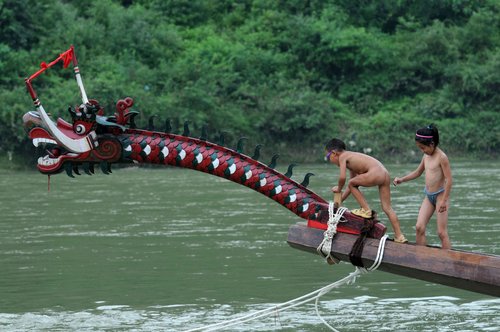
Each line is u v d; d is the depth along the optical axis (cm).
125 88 13162
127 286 4316
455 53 15388
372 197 8231
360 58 15275
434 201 3028
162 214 7088
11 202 8019
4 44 14000
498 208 7156
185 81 13888
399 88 15400
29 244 5597
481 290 2653
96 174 11519
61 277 4538
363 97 15062
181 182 10188
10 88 13262
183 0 16512
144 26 15088
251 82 14775
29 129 3017
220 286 4294
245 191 9031
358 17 16625
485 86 14875
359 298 4056
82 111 2950
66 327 3553
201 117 13162
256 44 15825
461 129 14325
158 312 3784
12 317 3719
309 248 2950
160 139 2995
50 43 14100
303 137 13938
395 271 2831
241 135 13638
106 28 15138
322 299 4038
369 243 2838
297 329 3497
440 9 16788
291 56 15388
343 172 2952
